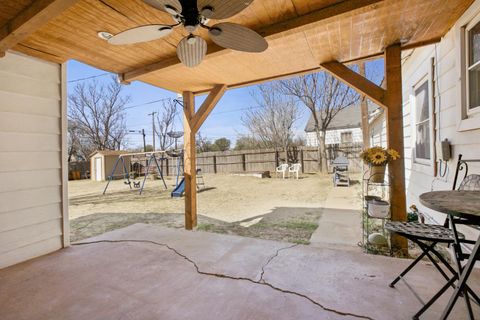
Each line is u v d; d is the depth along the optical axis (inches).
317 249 102.6
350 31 94.0
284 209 210.8
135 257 100.1
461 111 92.4
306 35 96.0
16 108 98.9
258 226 164.6
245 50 78.5
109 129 783.7
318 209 205.3
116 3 73.0
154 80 140.9
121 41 70.9
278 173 463.2
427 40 107.3
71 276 85.6
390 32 96.3
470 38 88.0
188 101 163.3
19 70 100.0
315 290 72.4
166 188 384.5
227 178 450.3
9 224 96.0
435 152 123.2
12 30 75.7
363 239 120.6
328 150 471.5
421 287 72.1
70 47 99.2
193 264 92.1
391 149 104.5
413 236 60.9
